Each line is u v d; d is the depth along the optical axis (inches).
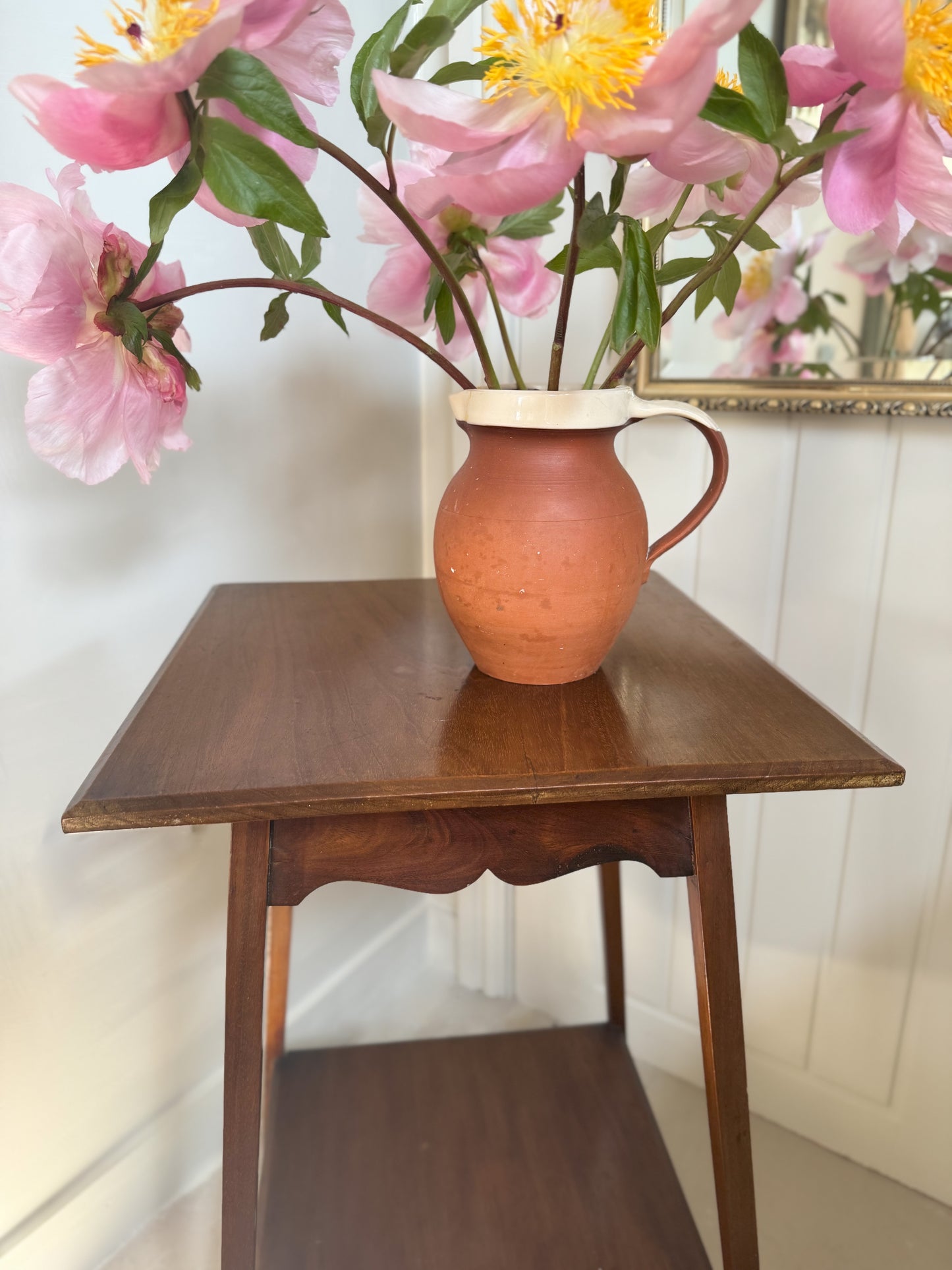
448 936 52.9
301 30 18.6
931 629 34.0
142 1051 36.2
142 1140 36.8
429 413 44.7
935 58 16.3
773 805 39.7
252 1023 21.5
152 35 16.8
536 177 15.8
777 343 34.2
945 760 34.9
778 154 18.6
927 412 31.2
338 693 23.5
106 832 32.9
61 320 19.4
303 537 39.4
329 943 46.6
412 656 26.3
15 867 30.0
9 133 25.5
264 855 20.7
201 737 20.8
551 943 49.2
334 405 39.5
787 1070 43.0
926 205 17.8
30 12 25.4
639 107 16.1
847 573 35.4
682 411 22.7
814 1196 40.0
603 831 21.9
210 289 21.0
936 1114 38.8
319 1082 39.0
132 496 31.5
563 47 16.0
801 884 40.0
